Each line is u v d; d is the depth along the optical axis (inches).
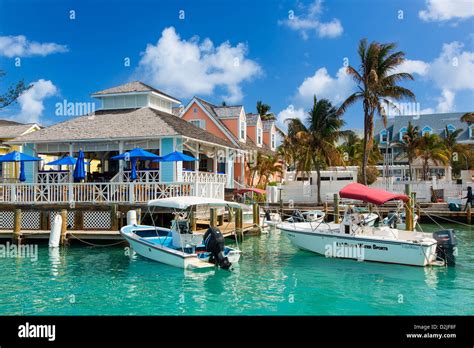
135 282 536.4
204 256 633.6
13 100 746.8
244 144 1529.3
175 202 624.7
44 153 1021.8
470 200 1248.8
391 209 1241.4
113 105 1144.2
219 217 955.3
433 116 2645.2
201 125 1482.5
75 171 853.8
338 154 1553.9
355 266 638.5
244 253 745.0
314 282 547.5
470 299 481.1
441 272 605.0
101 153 1143.6
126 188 847.1
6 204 844.6
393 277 576.1
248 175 1583.4
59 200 864.3
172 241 671.1
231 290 507.8
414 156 2015.3
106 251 729.0
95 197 858.1
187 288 513.0
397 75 1366.9
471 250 794.2
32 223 861.2
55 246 753.6
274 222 863.1
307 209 1310.3
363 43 1395.2
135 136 917.2
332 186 1553.9
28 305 450.0
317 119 1504.7
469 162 2276.1
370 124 1385.3
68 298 474.0
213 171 1238.9
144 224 861.2
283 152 1691.7
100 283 531.8
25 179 960.3
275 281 551.2
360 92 1401.3
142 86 1129.4
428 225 1226.0
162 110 1198.3
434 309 446.0
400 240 633.0
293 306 451.5
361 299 478.9
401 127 2645.2
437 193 1493.6
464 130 2522.1
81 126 1022.4
